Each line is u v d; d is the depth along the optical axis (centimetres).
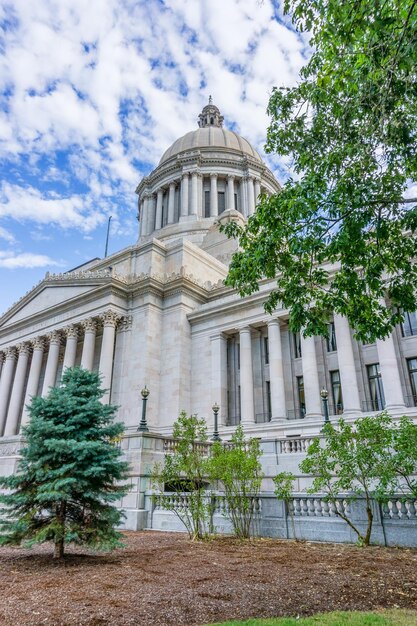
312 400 3030
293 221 1219
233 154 6906
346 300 1354
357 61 1143
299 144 1373
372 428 1345
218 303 3806
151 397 3653
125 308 4031
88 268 5059
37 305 4700
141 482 1941
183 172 6638
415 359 2895
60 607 711
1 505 2130
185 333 3897
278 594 791
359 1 985
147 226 6856
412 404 2811
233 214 5456
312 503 1491
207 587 838
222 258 5181
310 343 3183
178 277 3978
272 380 3297
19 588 838
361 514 1381
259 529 1555
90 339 3978
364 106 1156
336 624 609
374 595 781
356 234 1123
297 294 1351
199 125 8494
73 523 1176
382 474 1281
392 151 1177
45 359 4762
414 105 1131
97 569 1013
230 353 3838
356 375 3012
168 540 1501
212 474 1584
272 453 2100
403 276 1313
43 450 1200
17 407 4353
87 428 1271
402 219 1182
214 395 3588
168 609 704
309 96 1312
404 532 1298
